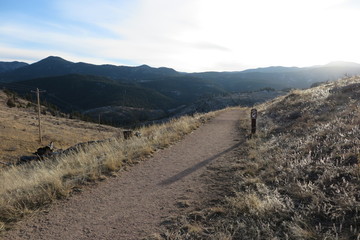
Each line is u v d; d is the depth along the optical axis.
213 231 3.56
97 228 3.83
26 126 48.34
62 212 4.43
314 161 5.57
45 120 66.12
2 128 41.12
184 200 4.74
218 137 11.57
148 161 7.72
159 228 3.76
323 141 6.63
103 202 4.80
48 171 7.20
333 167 4.88
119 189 5.46
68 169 6.82
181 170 6.69
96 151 9.32
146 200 4.83
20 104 103.44
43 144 36.19
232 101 132.62
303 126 9.59
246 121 16.52
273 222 3.60
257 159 6.90
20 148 31.94
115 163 7.08
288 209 3.85
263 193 4.57
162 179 6.02
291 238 3.15
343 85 16.08
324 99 13.26
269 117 15.98
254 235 3.31
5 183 6.50
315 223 3.40
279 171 5.61
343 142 6.05
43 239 3.57
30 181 5.97
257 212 3.81
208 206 4.41
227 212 4.08
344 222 3.29
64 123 66.25
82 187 5.62
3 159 25.61
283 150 7.16
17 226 3.97
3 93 125.75
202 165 7.05
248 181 5.31
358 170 4.36
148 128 16.66
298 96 18.42
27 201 4.84
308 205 3.79
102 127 68.25
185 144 10.14
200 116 21.80
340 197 3.70
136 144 9.68
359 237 2.88
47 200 4.90
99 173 6.43
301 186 4.39
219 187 5.32
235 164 6.81
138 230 3.72
